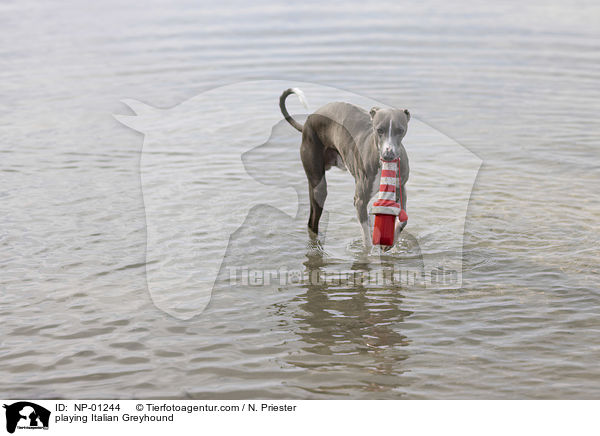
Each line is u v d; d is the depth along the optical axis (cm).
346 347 437
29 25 1675
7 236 602
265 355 429
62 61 1303
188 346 439
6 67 1257
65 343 443
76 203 680
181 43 1445
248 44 1420
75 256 566
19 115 981
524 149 820
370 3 1950
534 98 1027
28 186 725
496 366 412
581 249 569
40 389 396
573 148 823
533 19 1658
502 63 1236
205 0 2055
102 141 878
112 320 470
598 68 1191
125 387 397
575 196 682
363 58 1273
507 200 675
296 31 1551
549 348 430
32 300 496
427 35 1481
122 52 1372
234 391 393
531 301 488
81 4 2008
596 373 404
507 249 573
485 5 1889
